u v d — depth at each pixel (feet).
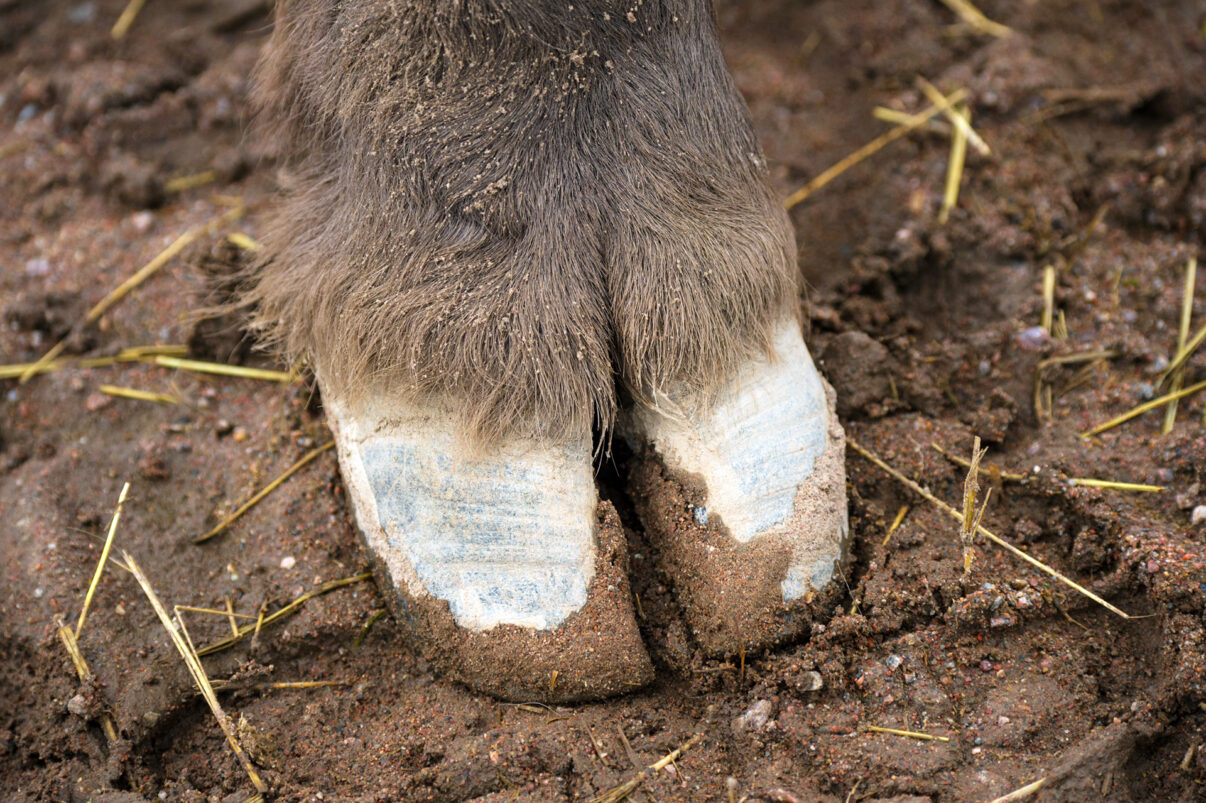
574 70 3.93
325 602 4.02
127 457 4.16
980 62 4.49
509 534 3.95
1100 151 4.42
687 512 3.97
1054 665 3.95
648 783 3.89
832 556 3.96
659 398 3.98
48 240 4.36
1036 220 4.32
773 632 3.93
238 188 4.42
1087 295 4.26
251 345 4.23
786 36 4.60
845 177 4.42
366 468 3.98
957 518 4.06
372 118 3.95
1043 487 4.08
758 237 3.99
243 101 4.46
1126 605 3.99
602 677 3.92
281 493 4.11
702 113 3.98
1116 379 4.19
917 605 3.97
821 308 4.21
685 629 3.96
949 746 3.89
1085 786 3.87
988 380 4.20
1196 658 3.92
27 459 4.19
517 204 3.93
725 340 3.97
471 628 3.94
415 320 3.94
